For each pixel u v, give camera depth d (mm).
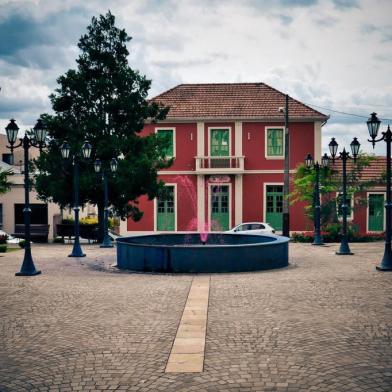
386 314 7484
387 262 12406
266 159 28734
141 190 23703
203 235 18141
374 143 12758
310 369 5098
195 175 28953
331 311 7711
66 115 23781
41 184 23562
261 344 5996
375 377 4855
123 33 23906
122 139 23594
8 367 5293
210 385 4719
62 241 25797
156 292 9500
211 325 6934
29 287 10234
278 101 29516
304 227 28672
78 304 8453
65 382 4852
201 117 28578
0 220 31094
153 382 4820
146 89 24359
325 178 24641
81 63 23750
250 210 28781
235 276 11617
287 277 11312
